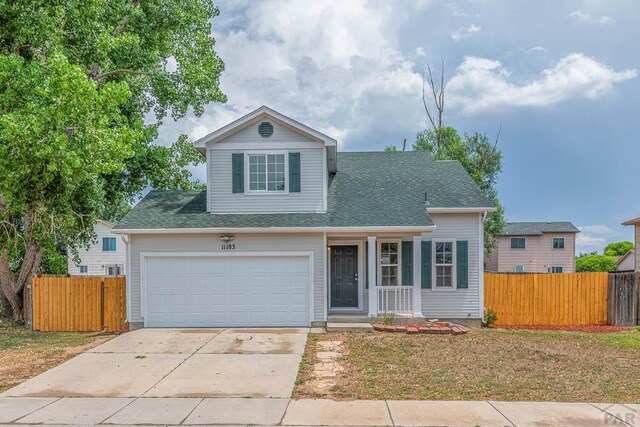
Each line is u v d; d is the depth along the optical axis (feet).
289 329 47.06
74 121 40.52
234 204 51.47
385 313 48.55
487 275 57.47
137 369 32.35
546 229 143.23
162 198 57.21
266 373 31.09
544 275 57.47
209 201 51.49
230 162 51.67
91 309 54.08
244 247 48.85
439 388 27.53
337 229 47.67
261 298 48.85
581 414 23.13
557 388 27.61
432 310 53.93
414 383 28.60
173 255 48.93
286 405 24.61
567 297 57.26
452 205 53.57
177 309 49.01
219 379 29.78
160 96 65.62
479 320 53.93
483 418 22.53
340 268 54.08
